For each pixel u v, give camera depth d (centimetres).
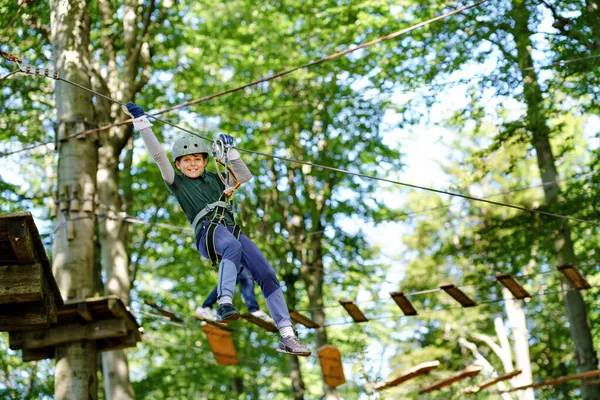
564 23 1781
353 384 2453
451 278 2873
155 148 649
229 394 2711
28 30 1714
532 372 2836
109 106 1772
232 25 2106
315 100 2077
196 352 2398
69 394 1217
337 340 2389
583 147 2728
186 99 2144
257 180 2173
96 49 1991
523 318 2641
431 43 1897
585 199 1806
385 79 1981
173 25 1956
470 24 1889
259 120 2194
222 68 2195
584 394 1794
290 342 639
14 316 789
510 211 2772
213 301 1266
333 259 2242
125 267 1767
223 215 651
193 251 2219
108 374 1752
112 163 1769
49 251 1995
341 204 2175
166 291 2359
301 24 2139
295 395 2269
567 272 1234
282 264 2180
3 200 1925
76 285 1330
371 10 2048
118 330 1219
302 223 2205
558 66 1731
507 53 1833
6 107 1805
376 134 2023
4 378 2055
